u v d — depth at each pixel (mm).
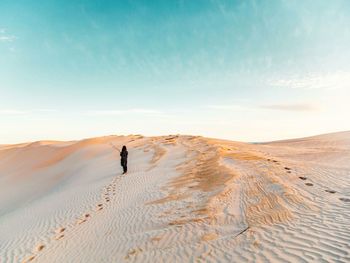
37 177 32531
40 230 11023
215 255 6496
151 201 11930
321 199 9492
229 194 10625
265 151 26359
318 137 44688
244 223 8078
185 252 6879
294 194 9969
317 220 7707
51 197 18031
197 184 13297
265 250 6375
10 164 46500
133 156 29359
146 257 6949
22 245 9711
